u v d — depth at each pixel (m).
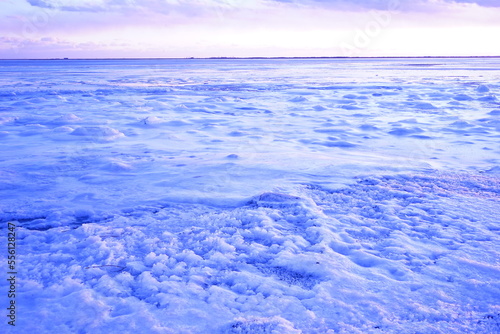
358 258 3.45
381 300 2.76
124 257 3.40
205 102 16.41
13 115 12.42
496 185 5.43
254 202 4.80
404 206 4.72
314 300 2.75
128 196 5.02
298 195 5.04
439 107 14.78
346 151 7.69
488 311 2.61
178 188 5.30
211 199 4.85
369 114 13.09
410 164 6.57
